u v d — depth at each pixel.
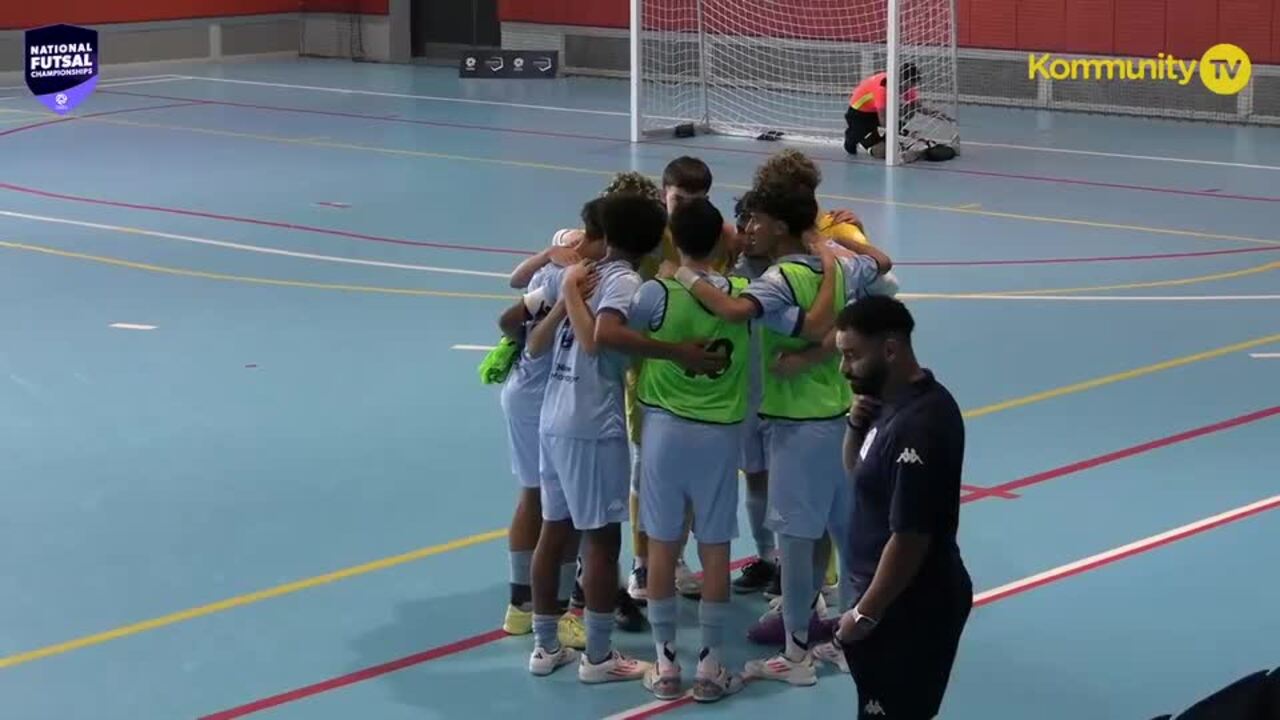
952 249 15.61
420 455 9.56
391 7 32.19
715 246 6.46
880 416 5.05
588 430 6.37
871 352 5.00
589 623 6.56
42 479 9.12
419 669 6.72
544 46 30.31
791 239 6.44
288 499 8.80
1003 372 11.28
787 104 26.25
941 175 19.89
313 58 33.34
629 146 22.23
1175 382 10.99
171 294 13.80
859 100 21.17
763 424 6.81
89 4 30.55
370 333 12.46
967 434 9.87
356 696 6.46
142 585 7.61
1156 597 7.41
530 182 19.38
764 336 6.46
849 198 18.34
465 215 17.39
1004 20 25.50
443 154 21.53
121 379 11.17
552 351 6.57
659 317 6.21
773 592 7.49
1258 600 7.36
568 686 6.59
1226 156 21.00
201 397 10.75
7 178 19.69
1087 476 9.07
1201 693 6.46
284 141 22.67
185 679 6.61
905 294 13.70
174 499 8.80
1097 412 10.30
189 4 32.06
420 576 7.74
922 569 5.00
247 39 32.97
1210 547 8.00
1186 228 16.53
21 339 12.26
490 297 13.68
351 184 19.31
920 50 25.41
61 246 15.80
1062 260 15.09
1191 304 13.29
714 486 6.32
